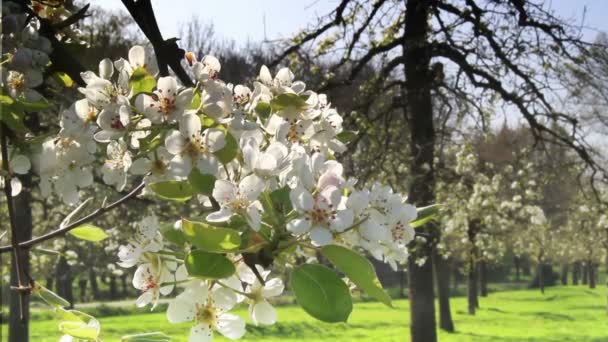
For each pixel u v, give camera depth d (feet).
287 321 67.97
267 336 58.29
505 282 157.48
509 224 61.67
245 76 35.50
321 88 35.35
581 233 76.79
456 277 128.16
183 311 4.33
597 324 73.15
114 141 4.91
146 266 4.28
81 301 108.06
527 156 42.47
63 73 6.30
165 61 5.82
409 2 38.50
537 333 65.16
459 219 54.13
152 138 4.36
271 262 3.91
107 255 56.95
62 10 6.56
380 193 4.55
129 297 111.86
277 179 4.33
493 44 36.27
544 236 74.33
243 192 3.89
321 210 3.79
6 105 5.07
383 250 4.47
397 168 39.50
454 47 37.63
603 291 129.90
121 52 21.77
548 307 96.78
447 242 62.54
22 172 5.22
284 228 3.93
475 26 36.17
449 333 64.75
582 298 114.11
